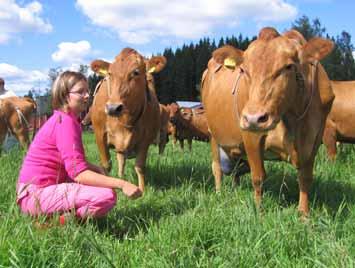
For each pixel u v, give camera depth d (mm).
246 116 2414
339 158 5289
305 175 2973
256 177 3055
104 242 2234
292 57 2529
